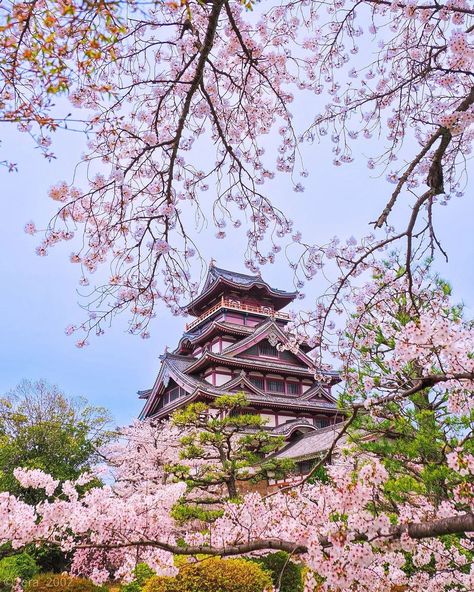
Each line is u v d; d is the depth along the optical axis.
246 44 4.71
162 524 4.26
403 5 4.29
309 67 5.51
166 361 32.56
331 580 2.94
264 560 10.91
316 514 3.37
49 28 2.86
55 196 4.16
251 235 5.38
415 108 5.24
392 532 2.98
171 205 4.20
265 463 18.86
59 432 22.53
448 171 5.16
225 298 36.09
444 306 5.16
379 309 5.12
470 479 3.54
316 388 31.17
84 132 3.19
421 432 6.59
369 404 3.47
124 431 24.33
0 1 2.76
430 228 3.89
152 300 4.68
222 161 4.79
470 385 3.34
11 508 3.78
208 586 9.49
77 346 4.91
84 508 4.13
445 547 4.42
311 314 5.27
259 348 32.97
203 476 19.59
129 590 10.37
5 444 21.23
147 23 3.72
